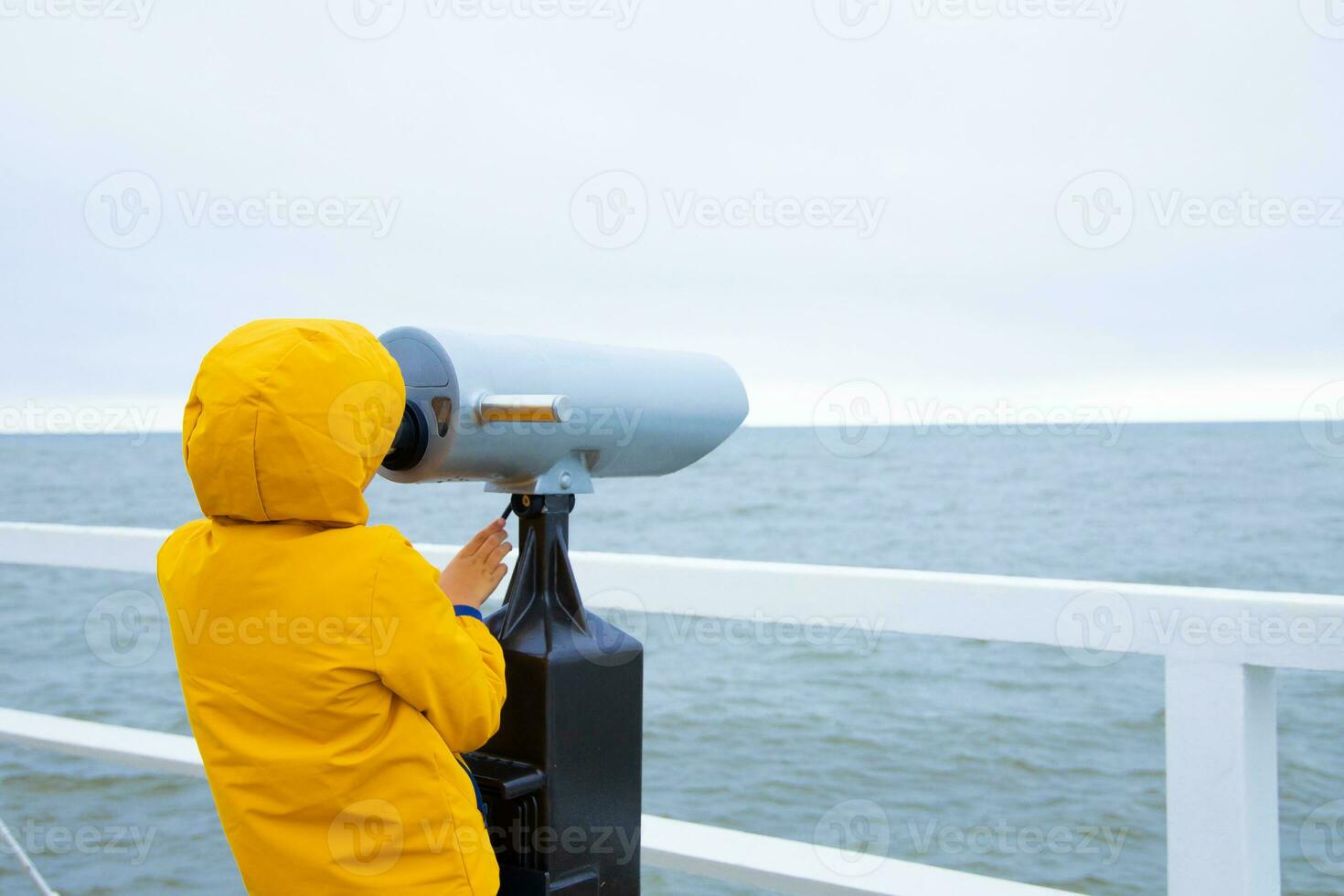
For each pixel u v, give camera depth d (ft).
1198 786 4.06
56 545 7.03
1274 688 4.17
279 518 3.14
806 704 23.26
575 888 3.52
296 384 3.02
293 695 3.10
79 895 11.34
